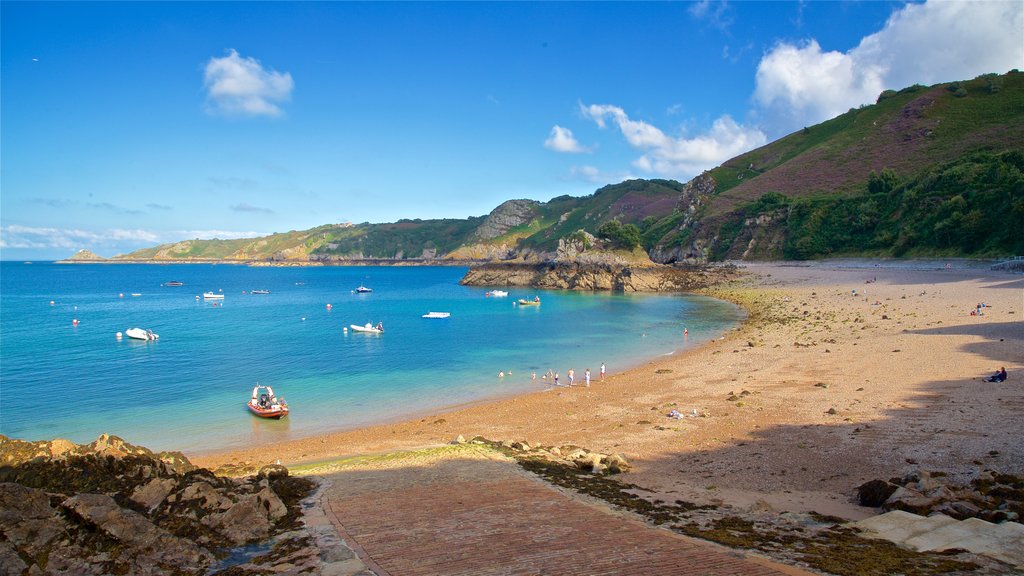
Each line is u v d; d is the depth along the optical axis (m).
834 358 42.25
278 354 55.94
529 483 18.22
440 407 36.94
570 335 66.06
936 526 12.77
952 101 177.50
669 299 107.38
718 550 11.49
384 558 10.92
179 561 10.38
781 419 28.22
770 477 19.86
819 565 10.42
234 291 153.50
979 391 28.84
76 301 122.62
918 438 22.69
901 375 34.72
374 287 165.38
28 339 65.94
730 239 161.38
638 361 50.22
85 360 52.97
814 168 179.62
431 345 60.56
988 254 96.25
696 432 27.28
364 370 48.34
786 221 151.00
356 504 15.14
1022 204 93.81
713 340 59.06
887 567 10.20
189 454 28.23
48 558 9.66
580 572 10.22
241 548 11.48
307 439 30.52
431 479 18.64
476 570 10.31
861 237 131.00
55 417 34.78
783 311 74.12
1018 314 50.66
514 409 35.34
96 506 10.96
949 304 61.34
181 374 46.94
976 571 9.96
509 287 148.88
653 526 13.55
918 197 123.12
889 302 68.69
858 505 16.42
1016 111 156.38
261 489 14.44
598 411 33.44
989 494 15.59
